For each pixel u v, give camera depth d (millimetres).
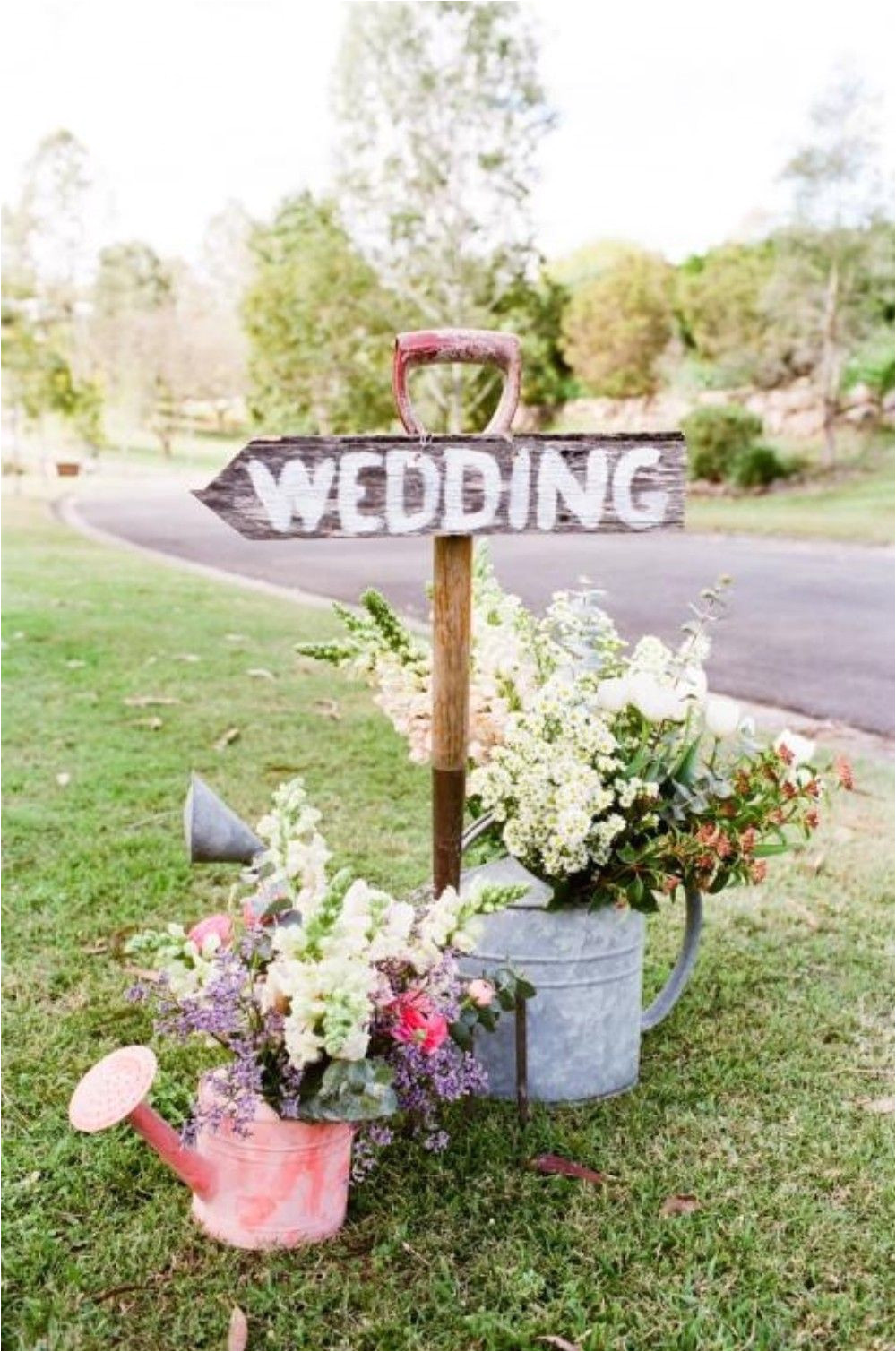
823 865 4250
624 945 2793
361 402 25547
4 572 11203
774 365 25984
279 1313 2221
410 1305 2242
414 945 2418
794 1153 2674
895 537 15766
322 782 4969
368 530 2373
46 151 35125
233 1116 2271
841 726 6223
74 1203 2488
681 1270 2344
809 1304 2266
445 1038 2367
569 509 2436
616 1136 2715
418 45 22344
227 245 39312
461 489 2393
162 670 6848
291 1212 2359
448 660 2518
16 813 4547
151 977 3303
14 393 33812
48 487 28234
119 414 40000
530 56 22594
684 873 2760
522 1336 2170
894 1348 2172
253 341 28578
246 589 10922
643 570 12578
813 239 23812
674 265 29500
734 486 22703
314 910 2238
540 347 28750
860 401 24812
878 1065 3021
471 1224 2439
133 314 38812
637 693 2709
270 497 2328
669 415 27875
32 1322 2193
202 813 2539
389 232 23453
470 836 2811
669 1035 3168
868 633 8828
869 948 3656
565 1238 2404
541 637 2889
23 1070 2924
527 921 2727
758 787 2738
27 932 3605
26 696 6191
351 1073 2213
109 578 11109
